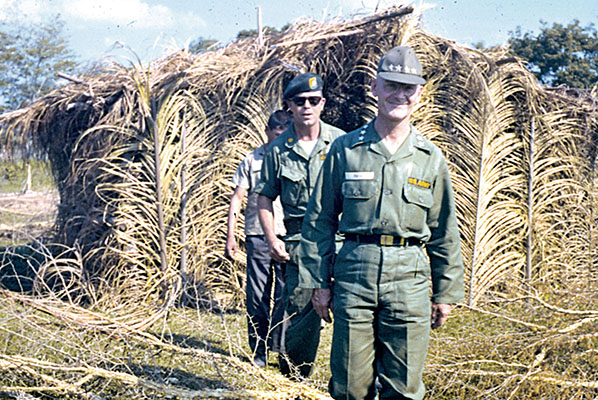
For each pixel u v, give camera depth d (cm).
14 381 372
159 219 675
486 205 680
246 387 395
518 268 692
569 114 723
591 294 449
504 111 695
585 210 715
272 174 428
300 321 416
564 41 3478
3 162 787
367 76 685
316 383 412
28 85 3419
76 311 527
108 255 675
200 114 700
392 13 655
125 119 677
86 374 379
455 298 327
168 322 579
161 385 359
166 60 732
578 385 362
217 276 692
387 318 309
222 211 700
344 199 316
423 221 313
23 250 846
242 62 704
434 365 393
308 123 420
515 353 409
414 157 311
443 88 683
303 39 688
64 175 782
